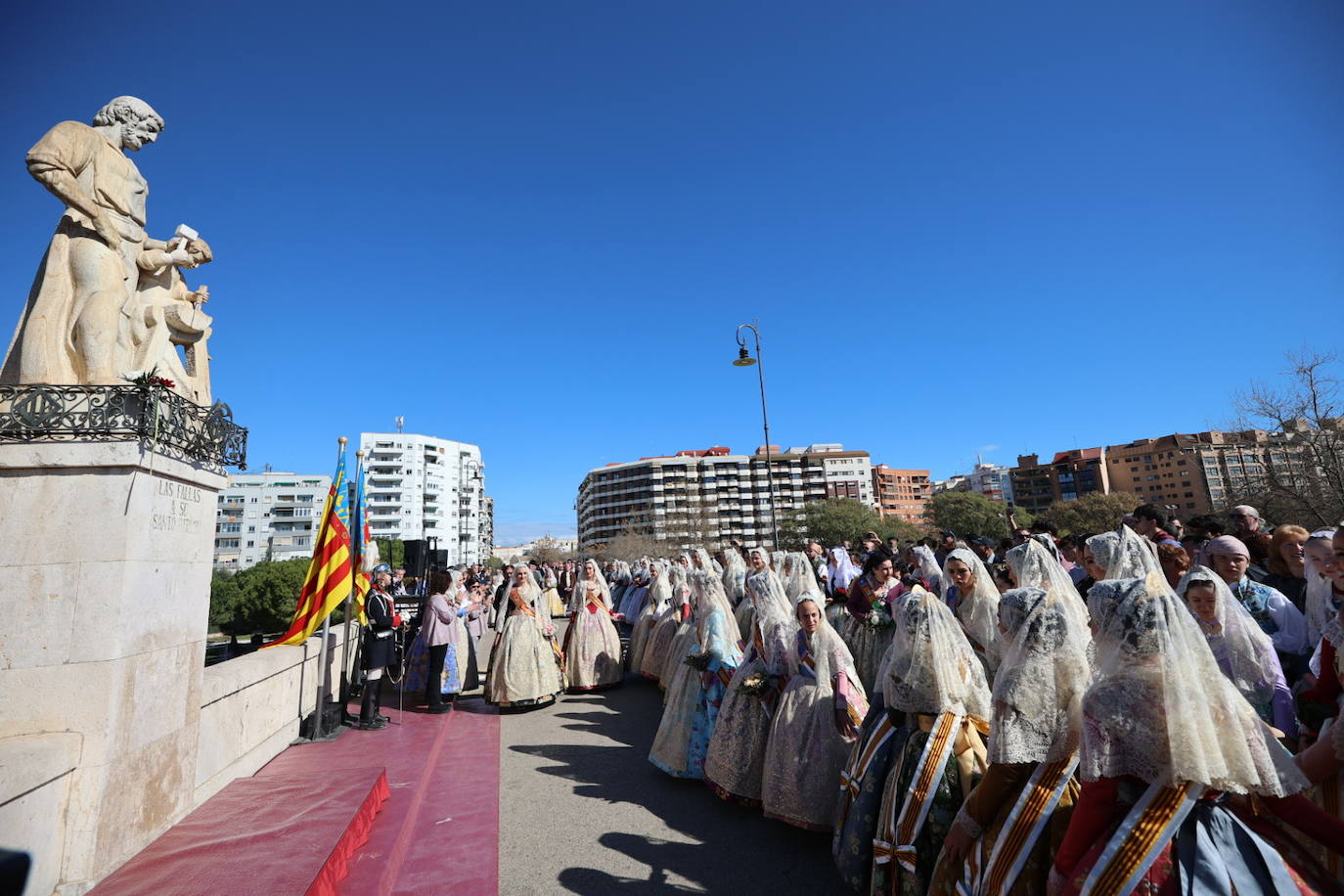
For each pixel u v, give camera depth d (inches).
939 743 123.2
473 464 5054.1
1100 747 81.7
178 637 152.9
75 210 152.9
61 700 125.8
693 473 4830.2
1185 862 75.6
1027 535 295.9
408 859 168.6
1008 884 93.9
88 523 132.4
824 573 410.0
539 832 185.0
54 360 148.6
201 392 192.2
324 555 275.6
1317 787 100.9
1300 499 917.8
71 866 118.2
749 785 187.6
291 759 227.3
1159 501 4525.1
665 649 373.1
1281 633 152.9
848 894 145.7
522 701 328.5
